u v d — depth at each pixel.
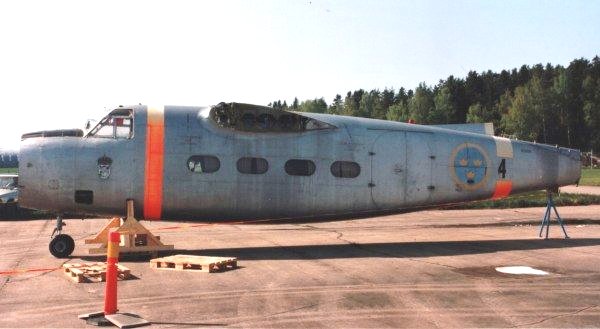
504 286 11.35
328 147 16.52
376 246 17.47
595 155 140.75
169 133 15.41
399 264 13.94
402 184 17.20
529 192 19.30
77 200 14.98
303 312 9.28
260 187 15.80
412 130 17.88
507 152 18.66
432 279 12.04
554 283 11.66
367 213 17.14
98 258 14.81
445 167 17.78
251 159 15.79
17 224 23.94
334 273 12.69
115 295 8.91
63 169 14.88
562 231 21.25
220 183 15.49
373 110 174.50
